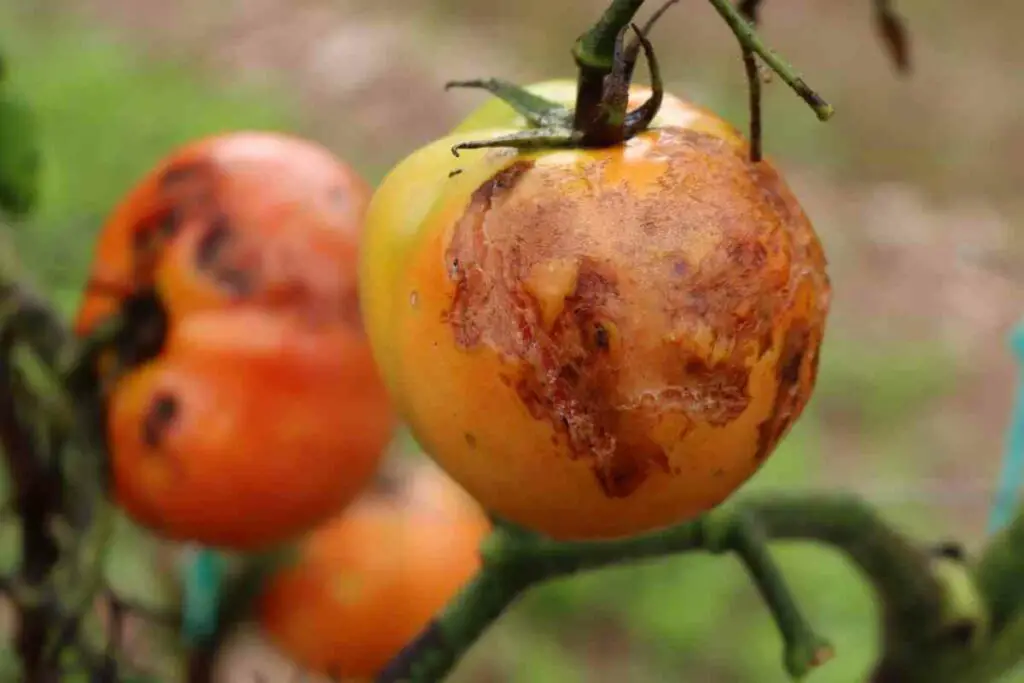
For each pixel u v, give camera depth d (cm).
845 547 67
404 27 252
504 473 61
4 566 82
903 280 192
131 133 175
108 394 72
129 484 72
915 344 174
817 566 130
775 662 122
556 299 60
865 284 191
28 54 201
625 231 60
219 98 201
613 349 60
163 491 72
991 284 190
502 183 61
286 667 88
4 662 75
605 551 65
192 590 76
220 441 71
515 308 60
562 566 65
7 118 74
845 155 229
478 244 61
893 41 69
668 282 60
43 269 77
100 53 208
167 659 78
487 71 239
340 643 77
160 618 76
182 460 71
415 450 90
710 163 61
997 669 69
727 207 61
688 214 60
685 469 61
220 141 73
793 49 271
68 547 72
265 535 73
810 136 231
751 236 60
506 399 61
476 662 122
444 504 79
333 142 207
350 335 72
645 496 61
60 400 72
